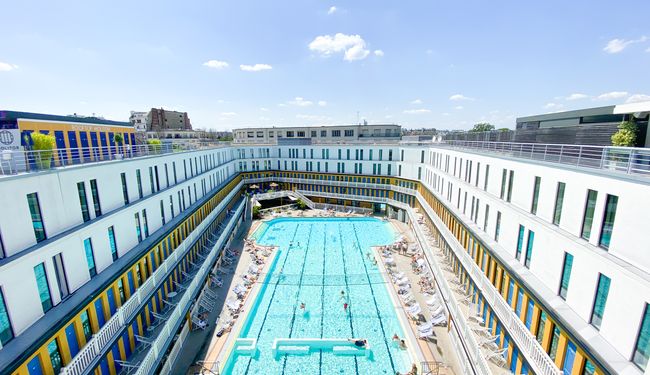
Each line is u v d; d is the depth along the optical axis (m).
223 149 52.06
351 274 33.84
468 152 26.16
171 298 23.31
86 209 16.64
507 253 18.52
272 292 30.14
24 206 12.80
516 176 17.92
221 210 42.75
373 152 56.41
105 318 16.38
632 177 10.32
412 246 40.94
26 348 11.39
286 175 66.12
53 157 15.35
